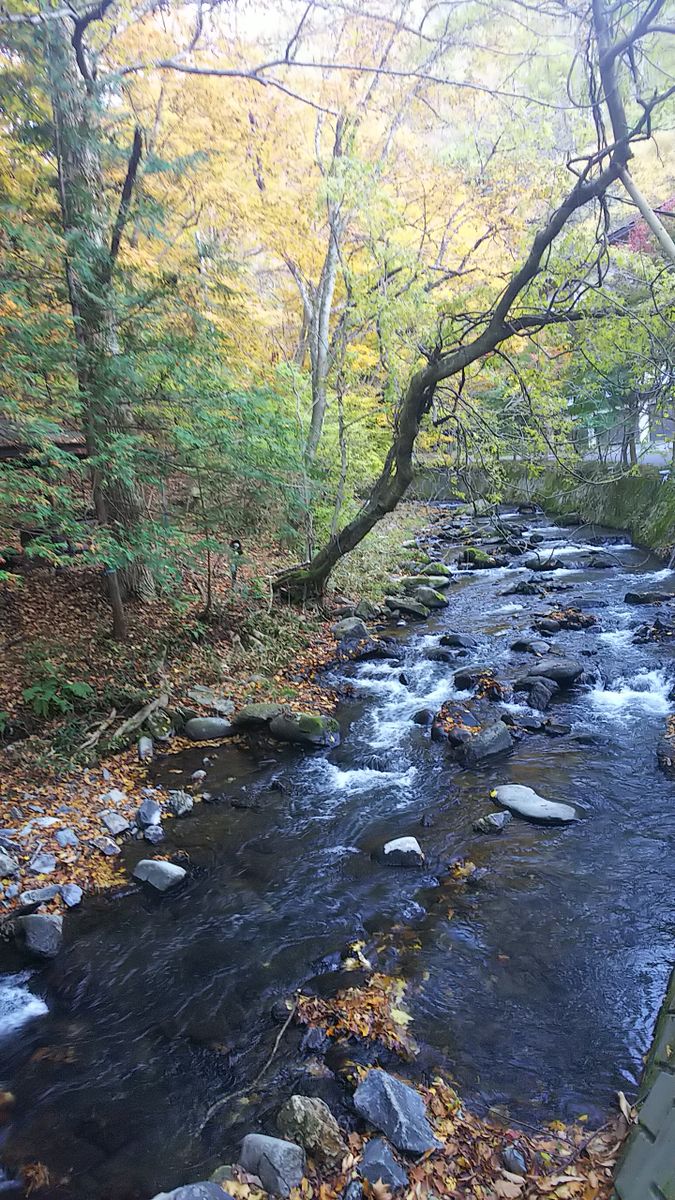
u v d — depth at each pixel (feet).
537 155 32.58
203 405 23.97
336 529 34.27
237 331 37.47
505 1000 12.21
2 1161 9.75
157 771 21.30
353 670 29.43
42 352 19.86
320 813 18.95
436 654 29.99
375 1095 10.05
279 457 29.30
